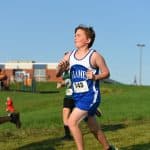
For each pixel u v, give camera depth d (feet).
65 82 40.86
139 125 56.24
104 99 100.32
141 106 82.12
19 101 100.63
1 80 50.57
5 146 39.93
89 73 28.81
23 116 65.05
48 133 48.44
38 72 294.66
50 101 99.19
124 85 180.34
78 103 29.71
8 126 52.19
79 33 29.89
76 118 29.55
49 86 193.36
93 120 30.86
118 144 40.06
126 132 48.83
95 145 39.52
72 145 40.01
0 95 118.11
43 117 62.85
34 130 50.80
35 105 91.76
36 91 159.63
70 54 30.17
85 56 29.53
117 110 74.38
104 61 29.53
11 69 290.97
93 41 30.07
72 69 29.86
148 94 116.78
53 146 39.52
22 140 43.50
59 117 62.69
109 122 59.67
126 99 100.01
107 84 182.70
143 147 38.83
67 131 43.65
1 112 72.79
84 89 29.48
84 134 46.65
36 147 39.19
